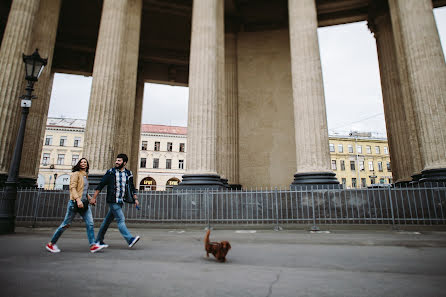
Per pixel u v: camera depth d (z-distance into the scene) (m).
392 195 9.30
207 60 11.77
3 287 3.13
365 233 7.98
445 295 2.99
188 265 4.38
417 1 11.21
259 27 19.20
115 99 11.86
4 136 11.05
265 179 16.83
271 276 3.74
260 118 17.77
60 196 10.54
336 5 18.42
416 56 10.84
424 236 7.32
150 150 56.06
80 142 51.91
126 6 13.26
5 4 19.22
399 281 3.51
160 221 10.02
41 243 6.48
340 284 3.38
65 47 22.69
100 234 5.77
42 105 14.55
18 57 11.79
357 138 57.47
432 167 9.78
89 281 3.42
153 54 24.28
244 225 9.46
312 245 6.41
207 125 11.12
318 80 11.07
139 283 3.36
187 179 10.72
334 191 9.58
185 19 21.59
